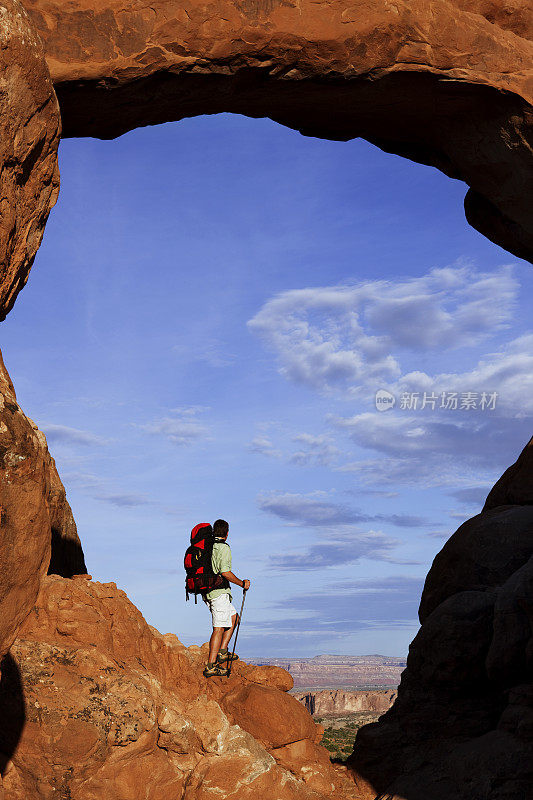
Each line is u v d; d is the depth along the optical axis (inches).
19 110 213.0
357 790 396.5
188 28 319.9
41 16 307.1
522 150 396.2
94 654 280.7
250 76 349.1
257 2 326.6
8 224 214.8
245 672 386.6
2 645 190.7
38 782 253.3
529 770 324.5
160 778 274.5
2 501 176.7
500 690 403.9
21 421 187.5
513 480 510.6
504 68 371.9
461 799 339.6
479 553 471.2
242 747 292.7
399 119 418.0
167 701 295.6
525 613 383.2
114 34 314.0
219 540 359.9
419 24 350.9
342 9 335.9
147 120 372.5
